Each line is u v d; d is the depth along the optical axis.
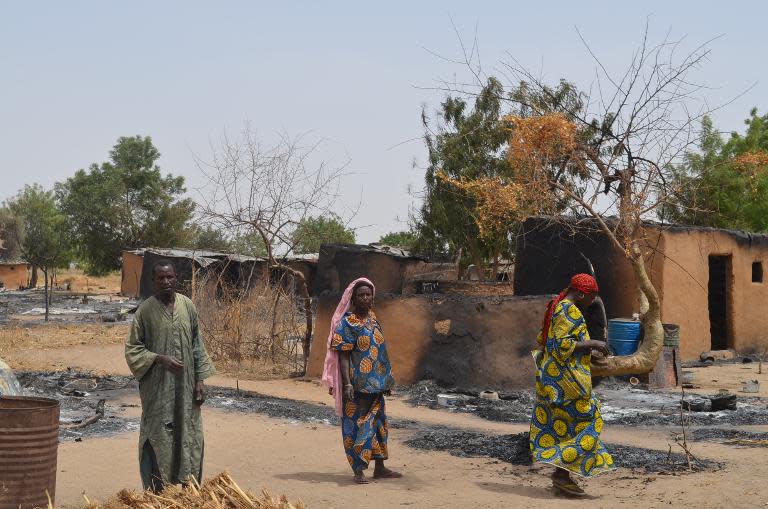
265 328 18.70
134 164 67.81
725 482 7.09
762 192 31.42
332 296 16.36
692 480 7.34
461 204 35.62
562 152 12.05
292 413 12.04
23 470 5.75
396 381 15.10
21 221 64.94
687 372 17.56
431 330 15.03
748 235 21.84
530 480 7.75
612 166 12.30
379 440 7.80
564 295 7.23
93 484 7.54
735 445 9.36
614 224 16.42
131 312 31.22
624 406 13.13
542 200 12.45
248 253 23.92
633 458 8.55
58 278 65.44
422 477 7.92
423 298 15.21
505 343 14.63
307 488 7.45
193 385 6.41
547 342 7.11
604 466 6.97
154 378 6.27
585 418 7.01
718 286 22.16
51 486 5.97
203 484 6.13
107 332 25.16
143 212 67.56
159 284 6.34
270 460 8.83
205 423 11.17
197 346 6.50
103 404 12.15
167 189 69.06
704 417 11.88
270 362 18.31
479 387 14.39
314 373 16.41
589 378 7.01
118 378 15.85
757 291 22.12
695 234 19.77
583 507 6.61
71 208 66.19
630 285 18.25
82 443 9.55
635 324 15.04
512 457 8.76
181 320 6.37
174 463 6.28
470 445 9.52
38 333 24.48
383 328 15.38
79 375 15.83
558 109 12.84
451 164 35.62
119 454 8.94
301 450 9.41
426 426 11.25
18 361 18.11
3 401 6.19
